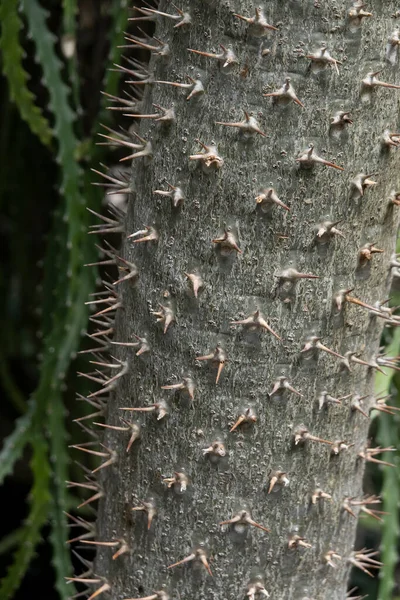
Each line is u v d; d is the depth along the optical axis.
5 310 1.84
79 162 1.51
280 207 1.17
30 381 2.08
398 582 1.72
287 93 1.16
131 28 1.55
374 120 1.19
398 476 1.53
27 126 1.70
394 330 1.48
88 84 1.66
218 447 1.21
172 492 1.23
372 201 1.20
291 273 1.18
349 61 1.17
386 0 1.17
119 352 1.25
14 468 2.02
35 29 1.45
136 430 1.24
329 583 1.27
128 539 1.26
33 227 1.81
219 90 1.17
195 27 1.18
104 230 1.28
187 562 1.23
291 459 1.21
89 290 1.50
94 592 1.30
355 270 1.21
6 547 1.73
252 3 1.16
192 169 1.18
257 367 1.20
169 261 1.20
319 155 1.17
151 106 1.21
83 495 1.70
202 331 1.20
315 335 1.20
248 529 1.22
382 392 1.36
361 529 1.82
